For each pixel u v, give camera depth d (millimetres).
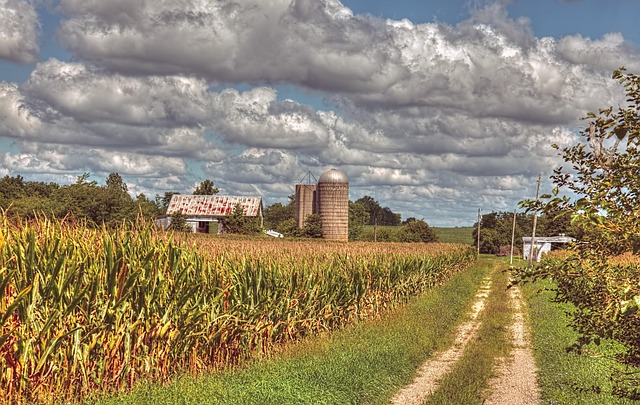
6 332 9453
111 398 10219
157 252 12391
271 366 13633
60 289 10203
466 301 32031
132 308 11586
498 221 118562
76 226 12352
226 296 14461
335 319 20219
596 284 6309
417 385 14023
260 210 86000
